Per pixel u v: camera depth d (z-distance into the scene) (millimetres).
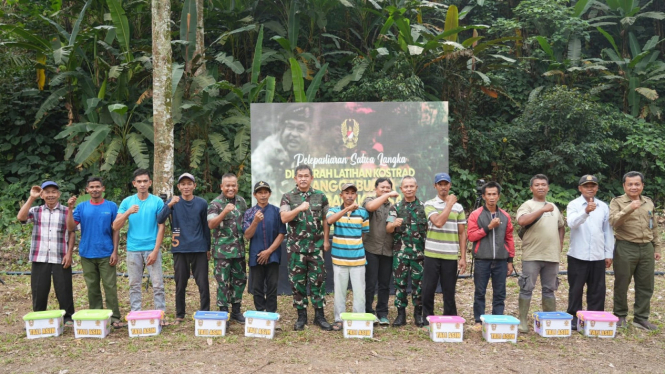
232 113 9141
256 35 11570
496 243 4828
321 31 11344
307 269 4867
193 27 8875
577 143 10867
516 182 11453
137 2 9344
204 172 9594
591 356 4191
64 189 9398
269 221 4887
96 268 4918
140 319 4535
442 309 5594
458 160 11273
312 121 6285
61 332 4641
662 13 12781
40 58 9195
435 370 3854
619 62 12180
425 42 10930
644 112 12188
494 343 4480
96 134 8242
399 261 4969
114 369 3820
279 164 6258
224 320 4547
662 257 8086
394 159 6312
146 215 4918
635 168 11789
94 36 9070
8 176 9938
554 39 12133
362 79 10438
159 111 7301
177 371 3781
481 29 13125
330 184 6285
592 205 4562
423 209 4996
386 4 10961
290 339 4504
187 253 4832
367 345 4383
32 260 4820
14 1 9523
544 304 4887
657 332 4781
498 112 12852
